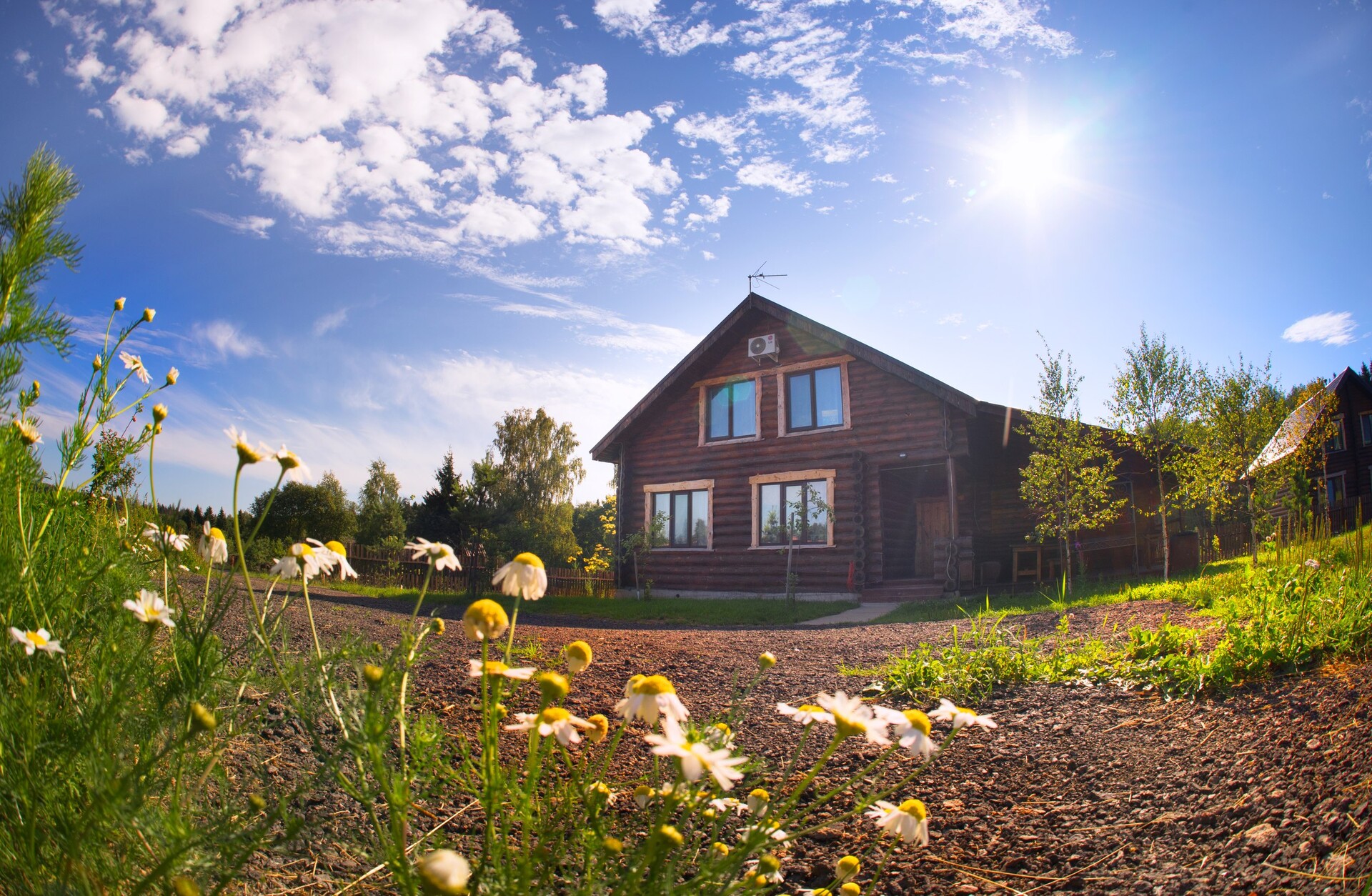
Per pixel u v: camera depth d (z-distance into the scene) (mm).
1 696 1415
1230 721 2965
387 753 1937
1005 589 12289
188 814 1398
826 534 13758
